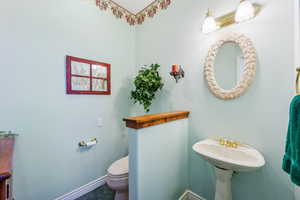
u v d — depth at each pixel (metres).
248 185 1.15
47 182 1.36
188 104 1.54
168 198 1.29
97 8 1.73
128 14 2.11
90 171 1.71
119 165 1.49
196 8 1.45
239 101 1.17
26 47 1.22
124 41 2.07
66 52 1.47
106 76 1.85
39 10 1.28
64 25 1.45
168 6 1.72
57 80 1.41
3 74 1.12
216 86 1.28
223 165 0.98
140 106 2.18
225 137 1.26
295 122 0.68
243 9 1.04
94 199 1.56
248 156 1.03
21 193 1.21
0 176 0.69
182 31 1.58
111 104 1.93
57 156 1.43
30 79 1.25
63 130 1.47
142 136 1.01
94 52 1.71
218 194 1.15
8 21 1.13
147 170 1.06
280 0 0.97
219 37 1.28
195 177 1.50
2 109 1.12
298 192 0.90
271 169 1.04
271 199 1.04
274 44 1.00
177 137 1.39
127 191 1.43
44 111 1.33
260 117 1.07
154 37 1.91
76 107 1.57
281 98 0.98
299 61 0.88
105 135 1.87
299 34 0.88
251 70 1.09
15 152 1.18
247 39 1.10
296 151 0.67
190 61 1.51
